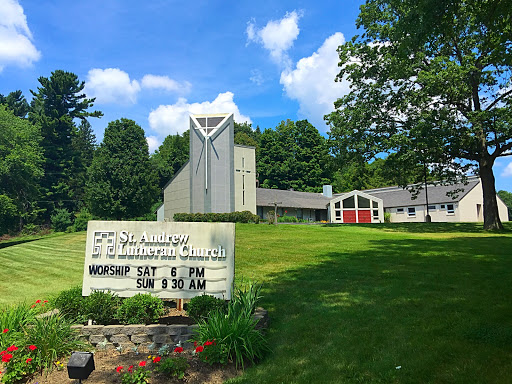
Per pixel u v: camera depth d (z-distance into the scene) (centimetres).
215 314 597
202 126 3478
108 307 663
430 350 545
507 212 5009
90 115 7112
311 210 5181
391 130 2794
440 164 2744
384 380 480
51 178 6706
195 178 3466
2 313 653
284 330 656
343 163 2962
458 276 942
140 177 5522
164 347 567
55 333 568
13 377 508
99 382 491
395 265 1121
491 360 502
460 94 2333
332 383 482
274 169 6981
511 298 738
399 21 1017
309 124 7319
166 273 736
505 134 2411
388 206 4912
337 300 795
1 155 4697
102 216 5466
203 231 739
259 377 507
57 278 1348
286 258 1374
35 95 6831
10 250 2280
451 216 4331
